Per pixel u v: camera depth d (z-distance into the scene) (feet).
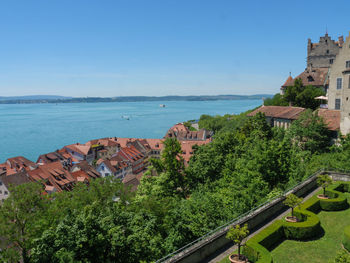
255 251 62.54
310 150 158.40
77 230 64.59
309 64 294.05
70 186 285.64
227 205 96.78
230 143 166.20
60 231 65.10
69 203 115.34
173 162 149.18
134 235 67.77
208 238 69.21
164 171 158.92
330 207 91.09
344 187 108.37
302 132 161.07
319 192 104.83
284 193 99.19
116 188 144.05
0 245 97.35
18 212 104.53
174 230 87.10
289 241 73.56
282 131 182.70
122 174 373.20
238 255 61.87
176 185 149.89
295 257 66.13
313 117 161.17
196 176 150.41
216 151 160.56
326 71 259.80
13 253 92.17
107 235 66.23
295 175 121.39
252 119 200.34
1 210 101.14
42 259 63.10
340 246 69.87
